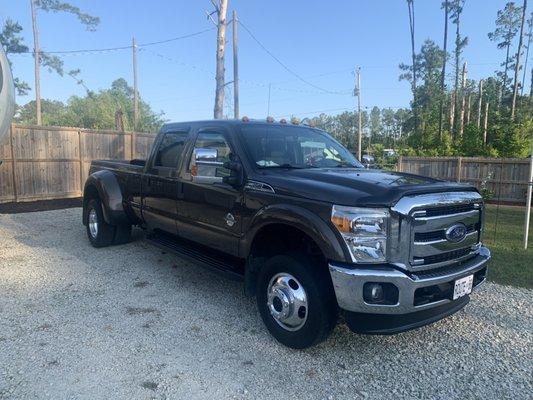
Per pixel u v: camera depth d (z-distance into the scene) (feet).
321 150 16.93
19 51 104.01
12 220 32.50
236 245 14.42
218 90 56.34
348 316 11.72
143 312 15.19
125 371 11.32
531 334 13.97
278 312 12.85
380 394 10.66
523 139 69.31
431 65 174.40
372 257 10.91
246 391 10.60
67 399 10.07
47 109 240.12
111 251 23.31
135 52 143.43
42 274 19.27
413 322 11.55
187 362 11.86
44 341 12.86
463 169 51.06
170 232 18.49
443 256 11.96
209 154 13.93
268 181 13.24
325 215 11.35
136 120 145.89
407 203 11.02
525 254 23.58
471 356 12.55
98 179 22.74
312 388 10.84
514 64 168.76
